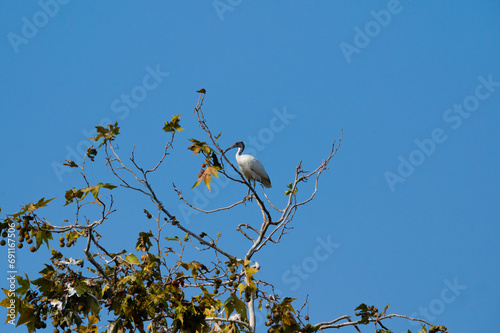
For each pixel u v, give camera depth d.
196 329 11.94
